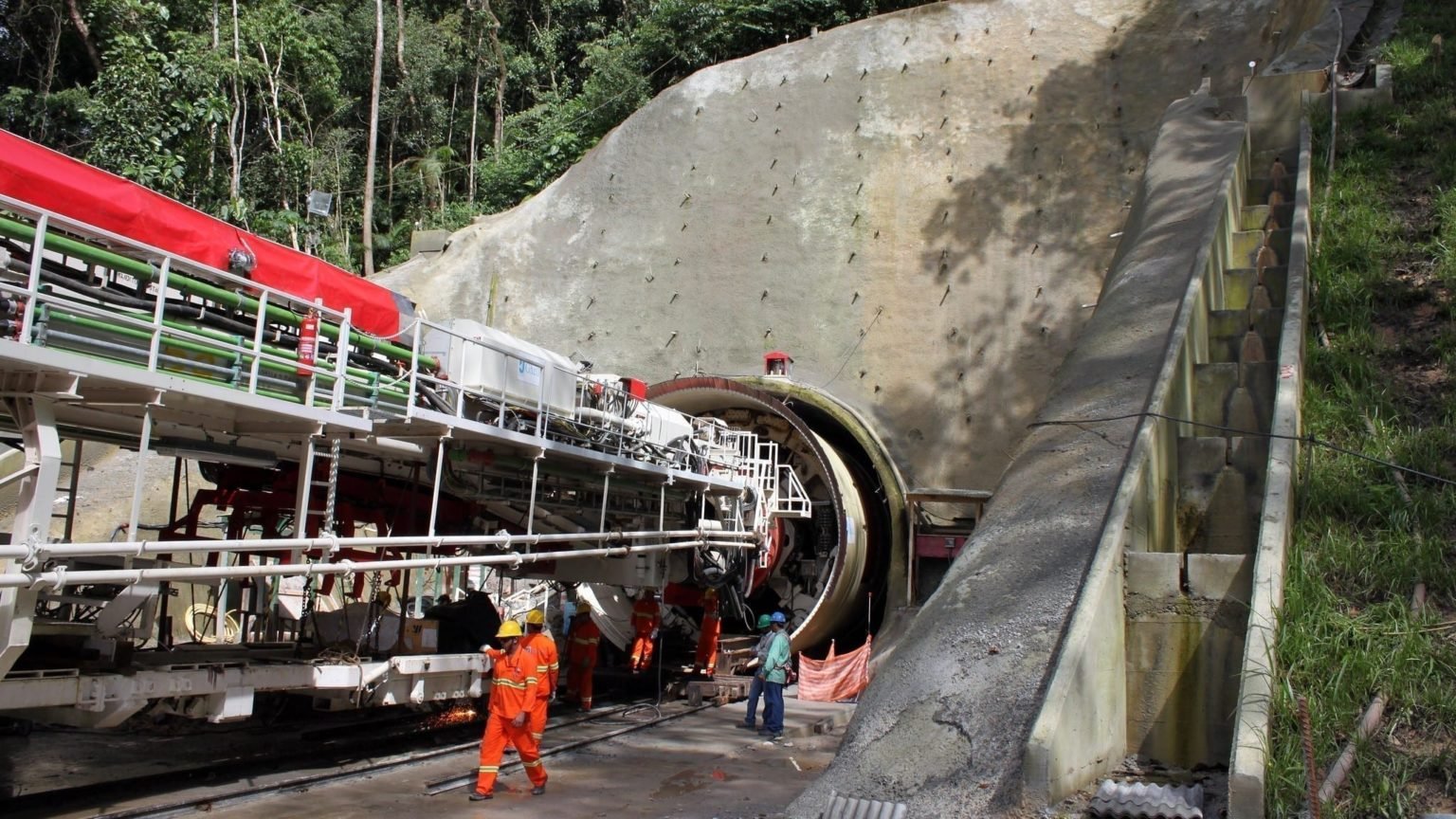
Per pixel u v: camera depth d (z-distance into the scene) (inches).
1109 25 909.8
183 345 334.3
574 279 996.6
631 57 1350.9
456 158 1630.2
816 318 912.9
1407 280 541.0
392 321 430.9
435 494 431.5
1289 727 302.8
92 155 919.7
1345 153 656.4
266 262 380.5
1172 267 552.4
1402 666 322.0
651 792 411.5
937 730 328.2
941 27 949.8
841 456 864.3
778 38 1257.4
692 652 806.5
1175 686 364.2
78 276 334.0
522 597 845.8
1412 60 731.4
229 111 1043.3
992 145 906.1
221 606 628.7
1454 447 426.9
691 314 951.0
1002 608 366.0
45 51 1208.8
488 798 385.7
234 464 466.0
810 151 951.0
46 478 296.2
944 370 868.0
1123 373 479.2
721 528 679.1
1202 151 669.3
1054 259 861.8
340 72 1493.6
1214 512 466.3
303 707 529.3
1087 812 291.7
